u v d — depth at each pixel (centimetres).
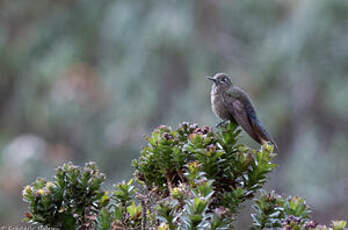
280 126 1827
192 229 332
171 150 389
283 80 1816
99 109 1767
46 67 1817
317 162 1769
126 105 1756
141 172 407
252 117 716
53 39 1933
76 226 373
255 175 387
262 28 1888
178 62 1805
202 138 382
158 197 400
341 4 1753
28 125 1823
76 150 1747
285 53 1797
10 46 1919
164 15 1808
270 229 358
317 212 1722
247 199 386
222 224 334
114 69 1820
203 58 1808
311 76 1797
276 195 383
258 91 1806
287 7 1894
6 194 1558
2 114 1881
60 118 1744
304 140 1798
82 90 1756
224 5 1883
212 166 379
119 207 379
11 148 1644
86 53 1911
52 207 370
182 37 1775
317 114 1827
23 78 1886
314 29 1769
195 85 1770
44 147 1672
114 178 1714
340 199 1728
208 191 347
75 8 1953
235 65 1839
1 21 1933
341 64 1781
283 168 1814
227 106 703
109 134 1734
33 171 1612
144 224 378
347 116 1791
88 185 376
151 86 1772
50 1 1958
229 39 1866
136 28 1841
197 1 1861
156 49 1784
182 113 1745
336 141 1812
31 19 1955
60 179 374
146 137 400
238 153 391
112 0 1936
